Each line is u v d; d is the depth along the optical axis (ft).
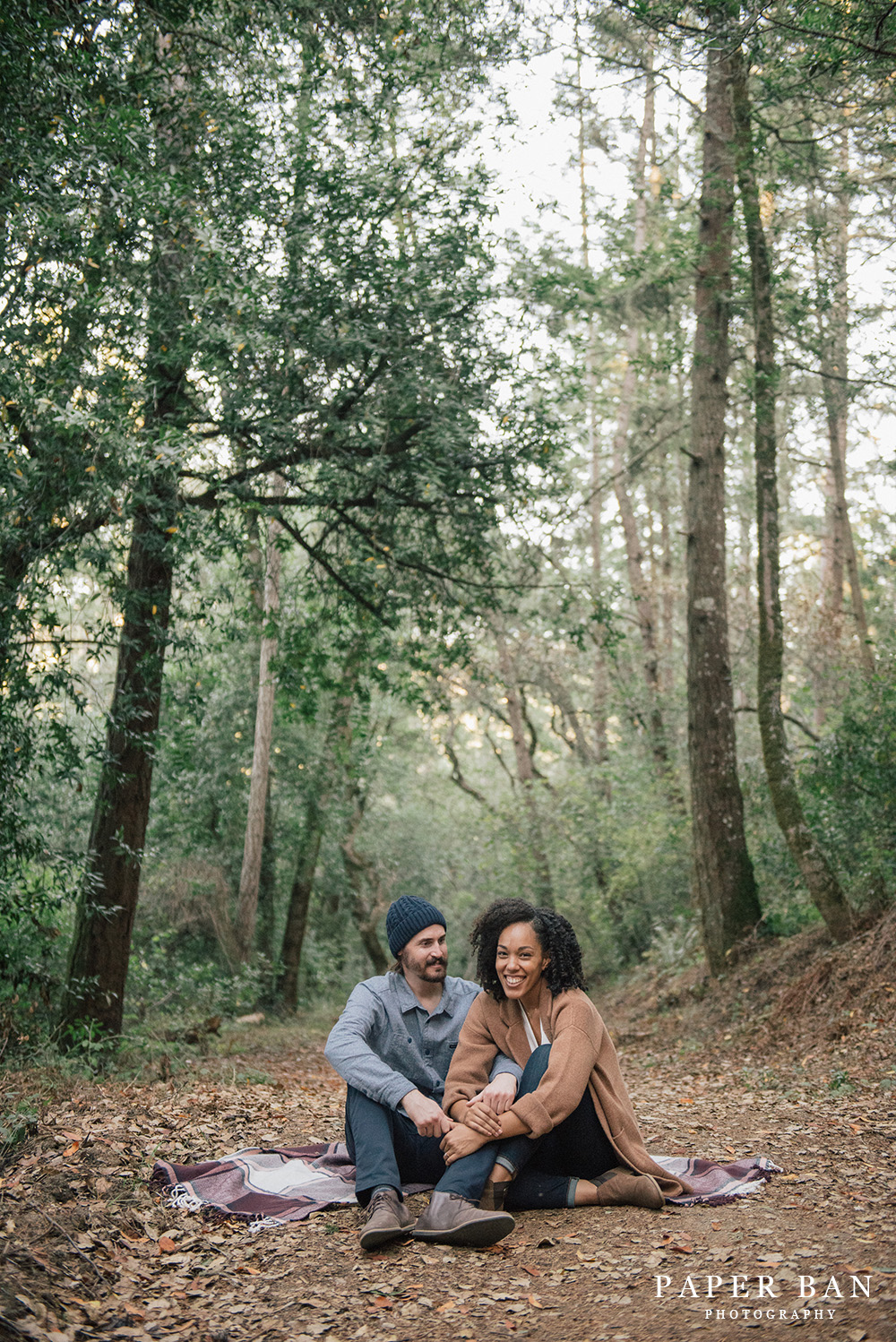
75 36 27.30
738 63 33.63
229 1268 10.93
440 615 43.83
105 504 27.66
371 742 67.41
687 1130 18.92
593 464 83.35
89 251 25.70
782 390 48.52
